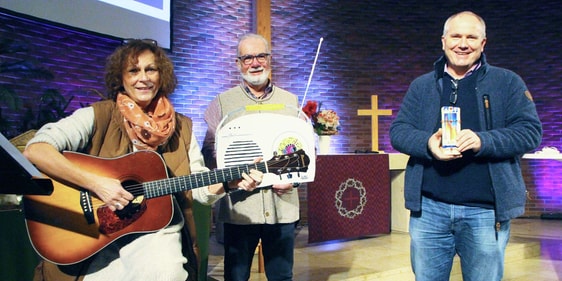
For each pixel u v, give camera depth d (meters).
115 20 5.01
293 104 2.62
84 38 5.11
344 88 6.74
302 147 2.30
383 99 6.86
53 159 1.78
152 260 1.79
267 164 2.14
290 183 2.23
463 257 2.12
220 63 6.12
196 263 2.05
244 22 6.30
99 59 5.24
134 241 1.90
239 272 2.48
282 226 2.50
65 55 4.96
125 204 1.83
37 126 4.41
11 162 1.33
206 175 2.01
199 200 2.14
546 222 6.27
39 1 4.43
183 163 2.08
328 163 4.48
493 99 2.06
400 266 3.93
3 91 4.07
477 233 2.04
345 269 3.85
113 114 1.99
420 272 2.18
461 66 2.08
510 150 1.94
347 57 6.77
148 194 1.93
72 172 1.79
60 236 1.83
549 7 6.67
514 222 6.28
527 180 6.73
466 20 2.04
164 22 5.48
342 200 4.55
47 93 4.43
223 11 6.15
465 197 2.04
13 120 4.57
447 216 2.09
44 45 4.79
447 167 2.08
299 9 6.56
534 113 2.03
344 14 6.77
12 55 4.55
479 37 2.03
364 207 4.69
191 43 5.92
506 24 6.79
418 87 2.25
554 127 6.61
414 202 2.15
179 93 5.83
